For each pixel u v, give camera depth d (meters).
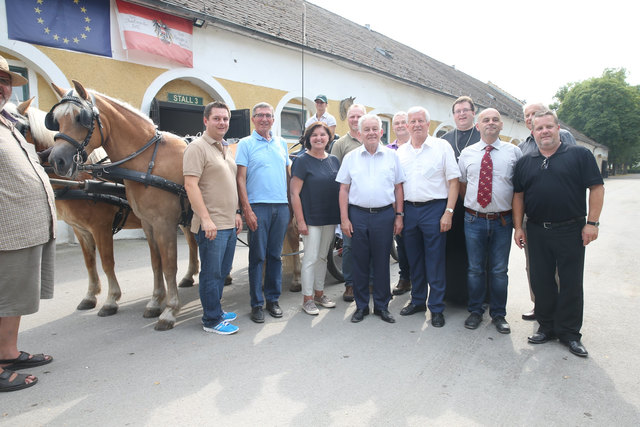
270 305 3.70
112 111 3.20
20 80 2.49
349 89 11.44
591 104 41.47
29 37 5.80
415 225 3.49
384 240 3.48
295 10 12.30
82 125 2.91
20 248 2.37
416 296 3.70
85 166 3.06
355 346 2.99
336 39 12.16
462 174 3.44
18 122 3.08
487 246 3.42
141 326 3.41
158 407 2.20
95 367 2.67
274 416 2.11
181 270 5.26
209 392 2.35
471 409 2.17
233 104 8.44
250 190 3.49
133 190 3.29
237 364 2.70
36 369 2.65
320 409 2.17
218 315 3.30
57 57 6.09
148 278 4.91
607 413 2.13
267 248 3.65
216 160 3.10
